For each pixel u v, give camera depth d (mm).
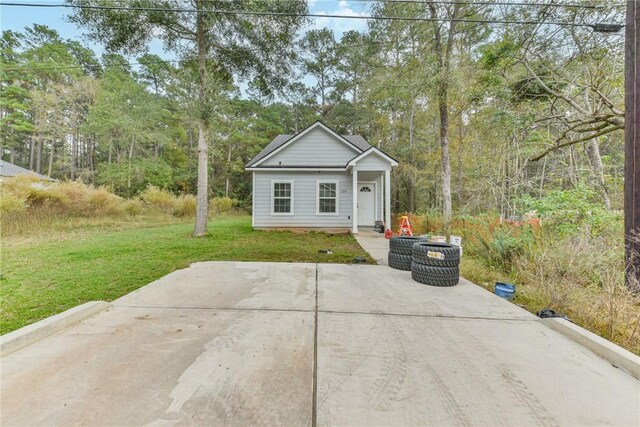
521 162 9141
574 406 1590
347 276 4473
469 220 7898
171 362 1978
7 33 22062
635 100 3770
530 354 2166
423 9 8875
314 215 11648
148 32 7965
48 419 1429
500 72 7617
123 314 2854
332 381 1792
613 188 7516
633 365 1942
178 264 5215
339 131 25922
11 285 3898
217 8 7559
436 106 11977
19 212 9477
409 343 2318
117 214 13516
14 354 2053
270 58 8680
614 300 2904
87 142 25547
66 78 22375
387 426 1423
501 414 1520
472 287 3951
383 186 12484
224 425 1411
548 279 3758
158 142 23828
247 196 27906
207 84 8703
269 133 29062
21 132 25078
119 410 1502
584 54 6363
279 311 2988
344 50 22250
